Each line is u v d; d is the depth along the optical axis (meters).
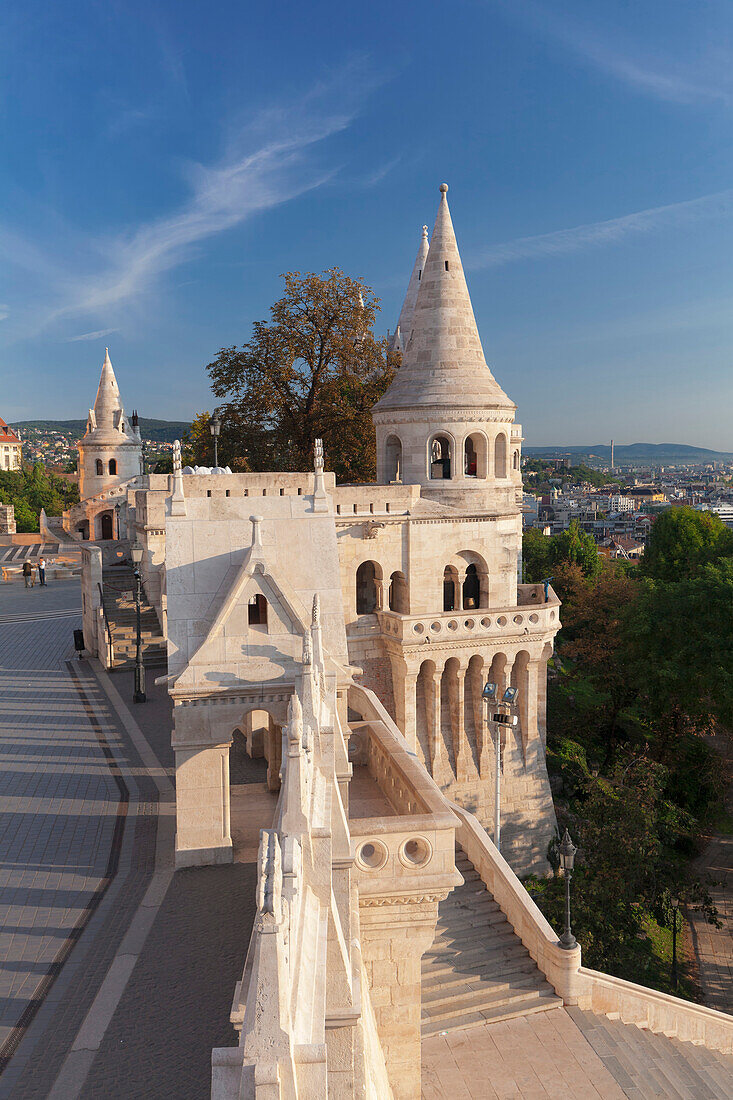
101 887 18.09
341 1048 8.67
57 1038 13.10
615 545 197.62
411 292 59.41
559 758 49.09
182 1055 12.69
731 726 45.22
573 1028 21.92
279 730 23.81
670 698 48.78
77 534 88.38
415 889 15.55
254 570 19.50
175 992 14.25
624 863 33.53
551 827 40.16
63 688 34.69
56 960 15.26
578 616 61.81
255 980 5.38
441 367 39.06
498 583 39.78
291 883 6.74
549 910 32.00
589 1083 19.78
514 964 24.41
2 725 29.53
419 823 15.62
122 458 81.62
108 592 42.06
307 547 21.11
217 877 18.53
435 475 40.47
